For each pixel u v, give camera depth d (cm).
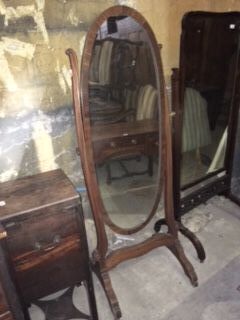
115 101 116
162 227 177
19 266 99
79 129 107
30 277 103
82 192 159
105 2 130
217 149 186
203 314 129
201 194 180
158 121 131
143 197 142
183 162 171
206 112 169
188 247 166
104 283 132
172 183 146
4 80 117
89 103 109
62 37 124
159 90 126
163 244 148
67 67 130
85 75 103
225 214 192
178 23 160
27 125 129
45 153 139
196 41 142
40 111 130
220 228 180
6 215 93
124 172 132
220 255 160
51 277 108
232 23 149
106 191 130
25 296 105
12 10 110
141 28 112
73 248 108
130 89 119
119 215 138
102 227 126
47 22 119
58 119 137
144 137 130
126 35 109
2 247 91
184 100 154
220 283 143
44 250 102
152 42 117
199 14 135
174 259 160
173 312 131
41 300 134
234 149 190
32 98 126
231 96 172
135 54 115
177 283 145
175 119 144
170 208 144
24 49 117
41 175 123
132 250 139
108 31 105
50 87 129
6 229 93
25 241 97
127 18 107
